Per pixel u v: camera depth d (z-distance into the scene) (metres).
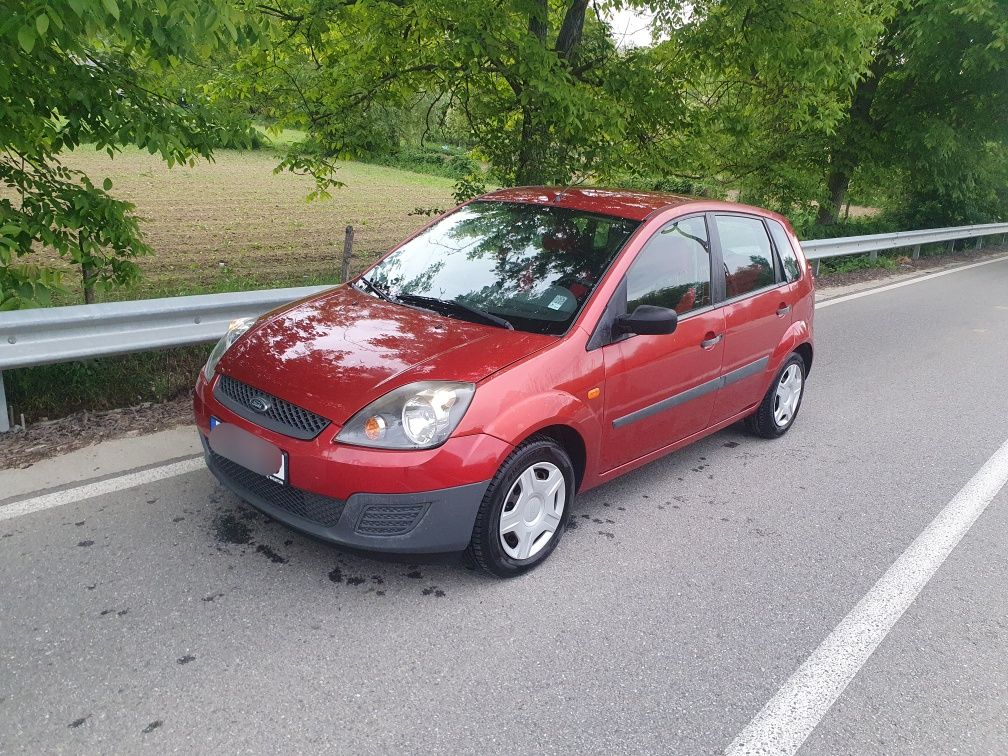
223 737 2.31
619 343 3.59
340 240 15.35
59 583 2.99
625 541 3.74
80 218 5.45
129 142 5.14
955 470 4.93
